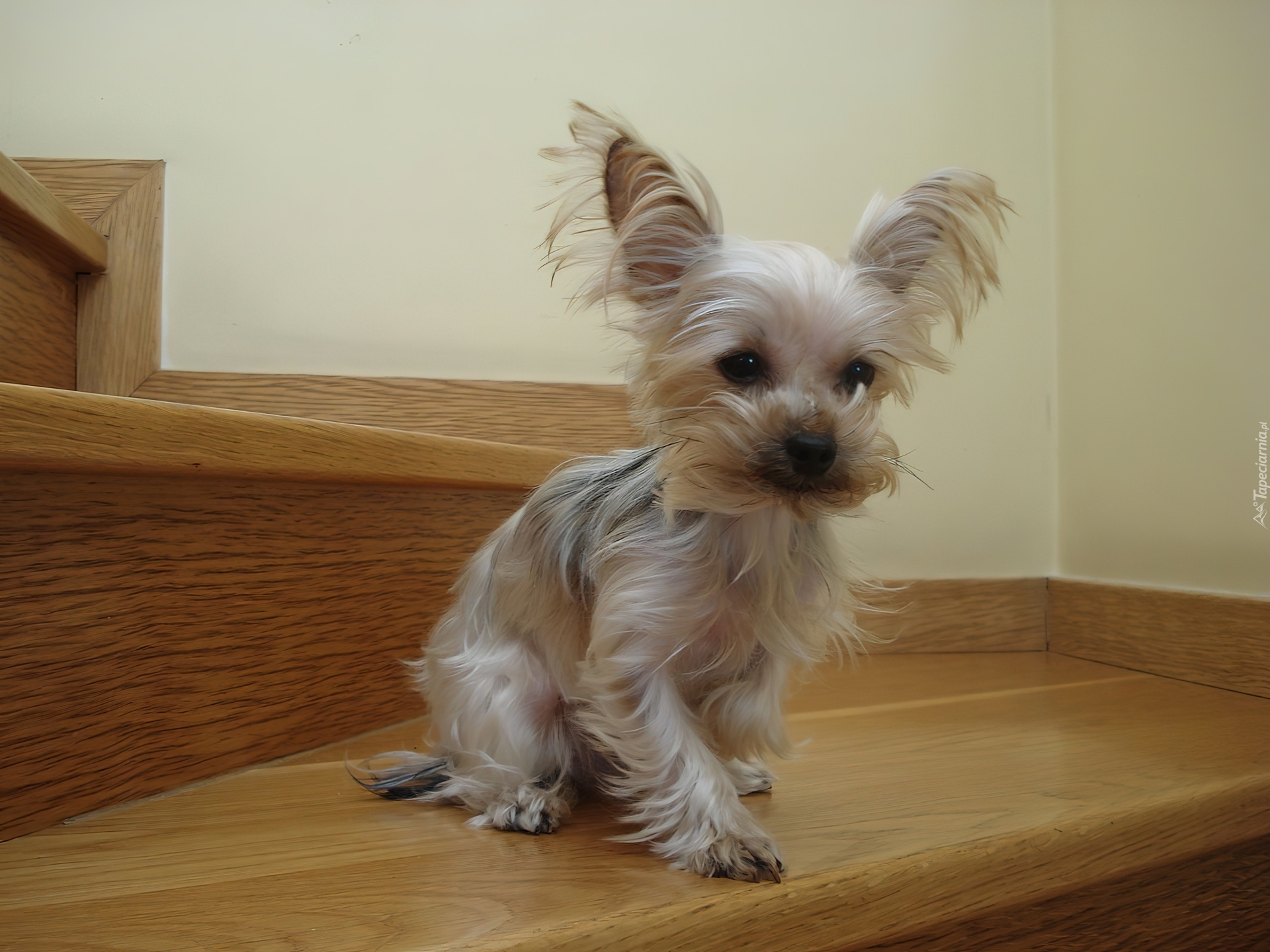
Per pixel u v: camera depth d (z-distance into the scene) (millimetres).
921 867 1014
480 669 1326
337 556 1524
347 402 2209
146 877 962
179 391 2162
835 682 2107
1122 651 2277
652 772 1094
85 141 2199
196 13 2234
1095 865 1143
